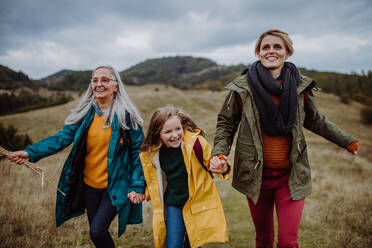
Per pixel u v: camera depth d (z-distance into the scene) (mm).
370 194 5422
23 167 6504
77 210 2430
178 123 2174
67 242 3107
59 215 2338
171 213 2205
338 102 64438
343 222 3771
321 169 10039
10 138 12828
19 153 2088
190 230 2104
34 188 4805
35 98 108562
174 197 2229
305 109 2285
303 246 3125
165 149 2320
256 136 2090
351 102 66438
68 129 2314
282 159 2164
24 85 144250
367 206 4539
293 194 2090
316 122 2311
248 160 2143
